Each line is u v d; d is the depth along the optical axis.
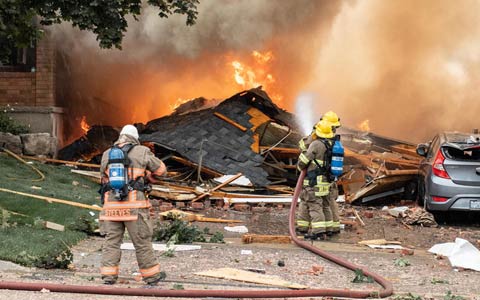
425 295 7.12
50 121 18.17
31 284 6.67
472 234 11.73
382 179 14.32
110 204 7.07
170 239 9.77
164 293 6.68
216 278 7.68
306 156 10.50
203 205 13.86
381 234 11.34
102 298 6.52
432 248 9.89
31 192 12.12
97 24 13.23
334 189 10.91
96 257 8.61
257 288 7.27
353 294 6.94
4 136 17.31
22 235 9.09
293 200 10.52
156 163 7.18
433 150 13.28
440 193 12.24
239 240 10.42
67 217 10.73
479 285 7.84
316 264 8.75
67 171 16.09
